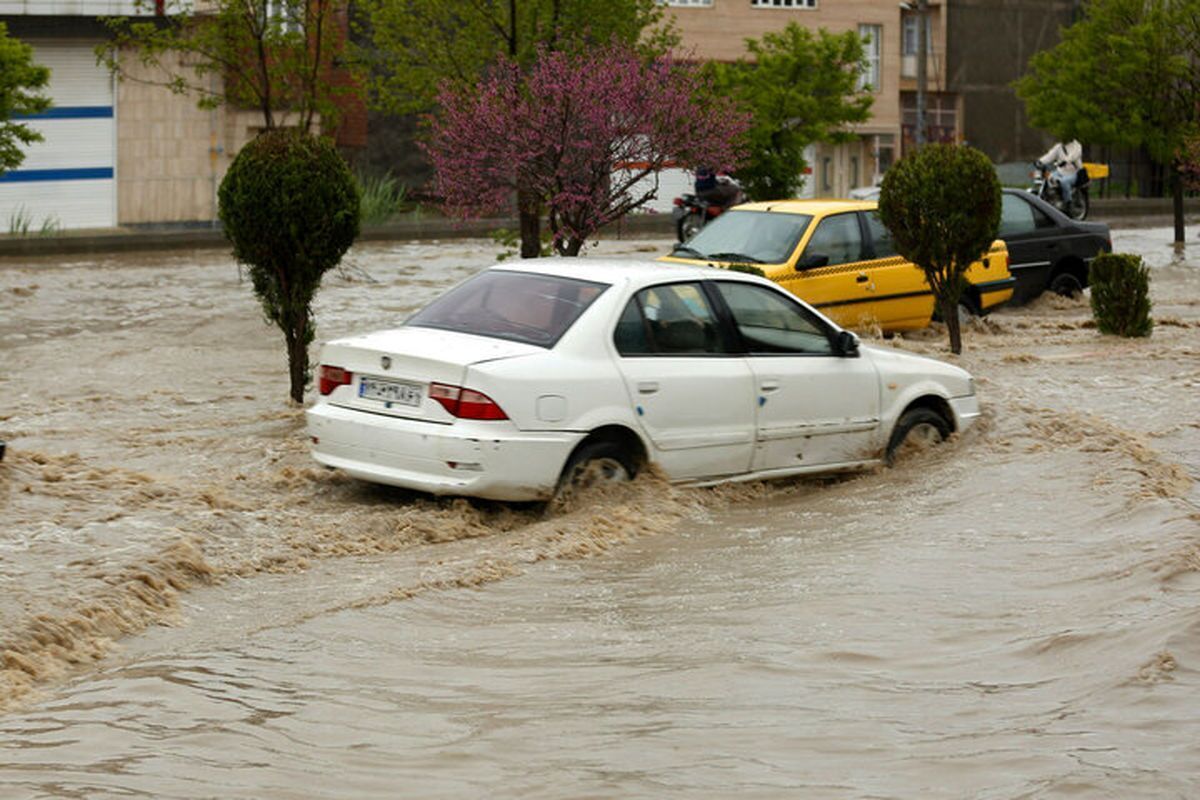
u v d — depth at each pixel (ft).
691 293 46.57
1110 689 27.40
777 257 77.87
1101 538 39.63
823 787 23.21
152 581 34.32
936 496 45.83
